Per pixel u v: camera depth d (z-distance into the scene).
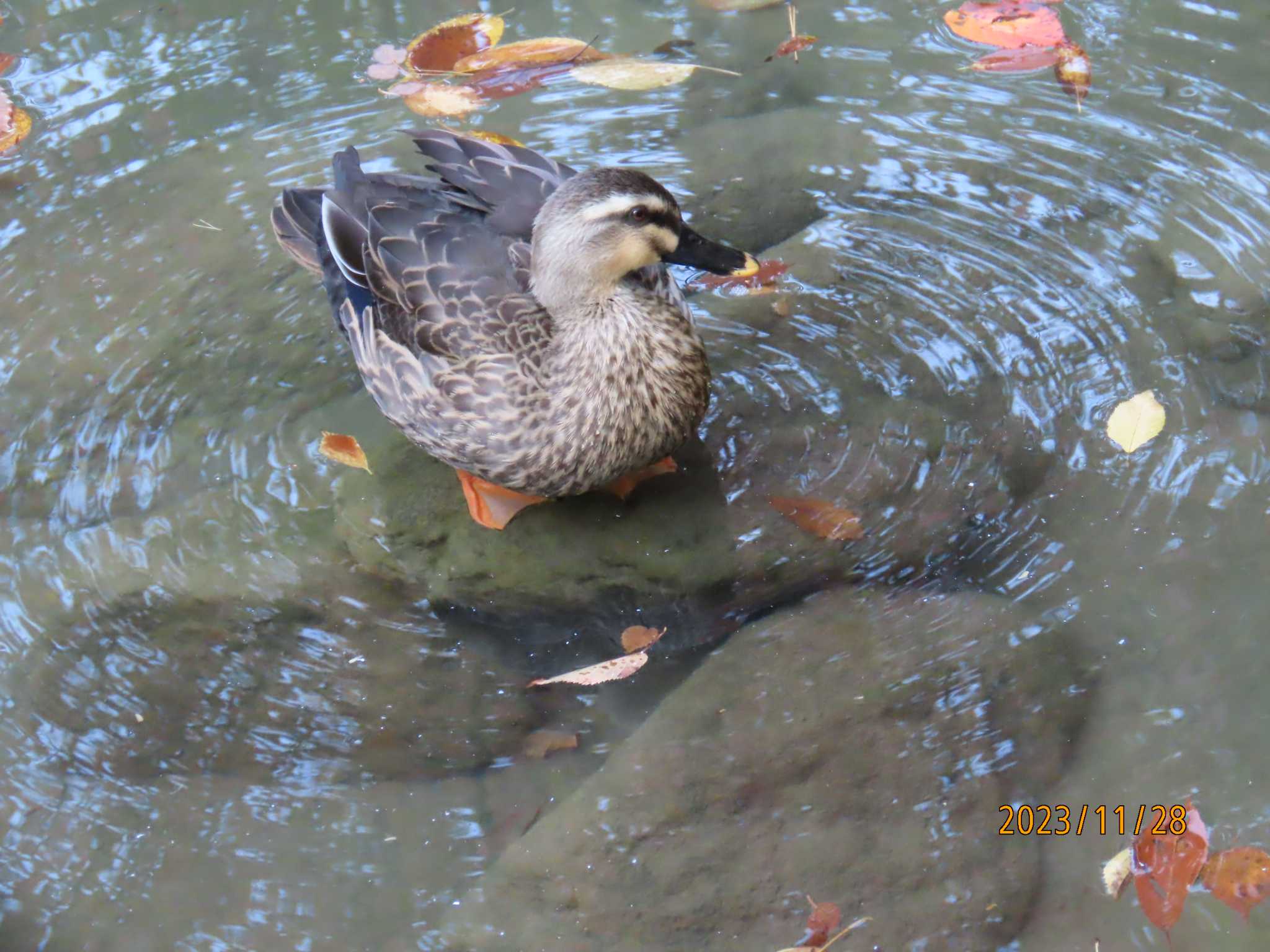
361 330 4.18
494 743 3.34
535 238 3.84
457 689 3.47
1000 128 5.35
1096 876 2.91
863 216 4.99
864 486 3.93
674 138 5.46
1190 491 3.78
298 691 3.50
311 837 3.14
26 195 5.44
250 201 5.34
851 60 5.82
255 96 5.93
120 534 3.99
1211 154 5.08
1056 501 3.81
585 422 3.82
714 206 5.09
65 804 3.24
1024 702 3.28
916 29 5.99
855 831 3.04
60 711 3.48
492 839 3.12
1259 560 3.55
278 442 4.30
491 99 5.76
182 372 4.59
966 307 4.54
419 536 3.92
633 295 3.90
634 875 2.99
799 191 5.14
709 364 4.39
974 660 3.39
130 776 3.30
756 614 3.60
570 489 3.96
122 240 5.18
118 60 6.21
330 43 6.25
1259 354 4.20
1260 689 3.23
